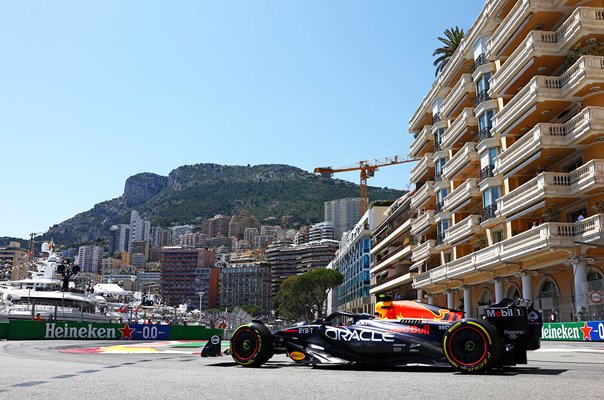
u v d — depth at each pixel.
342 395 5.27
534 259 31.16
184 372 7.92
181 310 84.81
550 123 29.16
